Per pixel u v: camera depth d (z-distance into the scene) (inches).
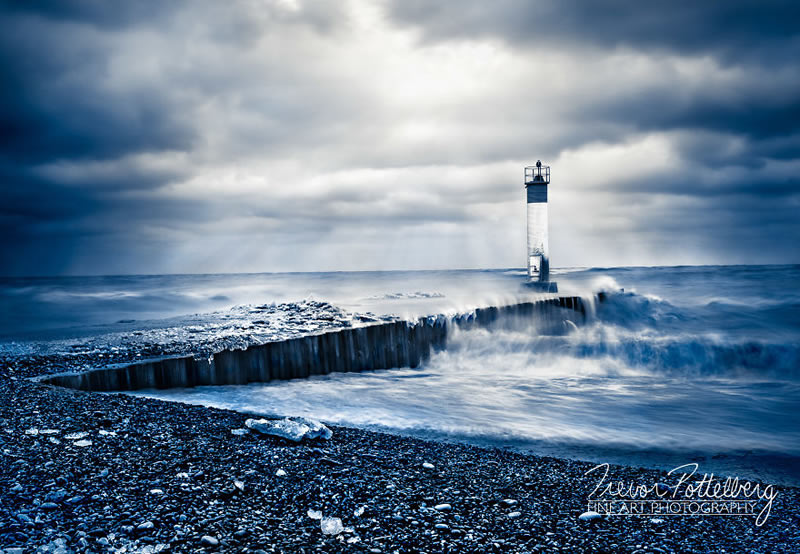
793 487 248.4
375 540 158.6
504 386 496.4
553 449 309.9
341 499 188.9
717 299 1082.1
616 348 626.8
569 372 590.9
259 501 180.9
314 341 542.3
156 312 1288.1
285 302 1001.5
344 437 286.8
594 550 165.3
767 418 390.3
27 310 1259.8
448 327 684.7
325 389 465.1
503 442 320.5
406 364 629.9
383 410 394.0
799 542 179.8
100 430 253.0
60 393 331.6
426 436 328.8
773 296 1151.0
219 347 493.7
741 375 575.5
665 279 1921.8
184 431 263.1
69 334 666.8
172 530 152.4
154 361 434.3
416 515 181.0
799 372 570.3
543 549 163.0
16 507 160.4
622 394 467.2
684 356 606.2
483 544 162.7
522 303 780.0
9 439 231.0
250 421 276.2
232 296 1615.4
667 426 365.1
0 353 476.1
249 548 145.5
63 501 167.5
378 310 871.7
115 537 145.9
